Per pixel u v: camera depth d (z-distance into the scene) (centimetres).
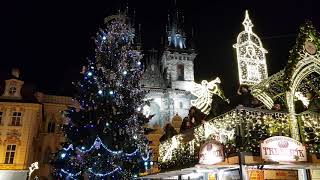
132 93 2322
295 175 1235
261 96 1399
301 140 1172
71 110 2198
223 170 1260
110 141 2022
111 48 2395
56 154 2291
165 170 1500
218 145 1070
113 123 2100
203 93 1537
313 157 1055
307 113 1202
